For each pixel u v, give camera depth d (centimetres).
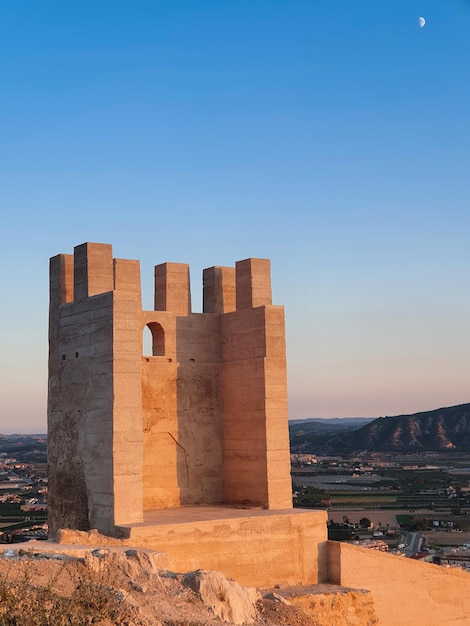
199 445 3406
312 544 3128
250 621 2433
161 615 2100
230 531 2973
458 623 3247
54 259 3359
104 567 2298
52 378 3312
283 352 3338
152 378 3325
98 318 3041
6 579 1961
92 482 3005
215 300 3534
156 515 3075
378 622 3061
